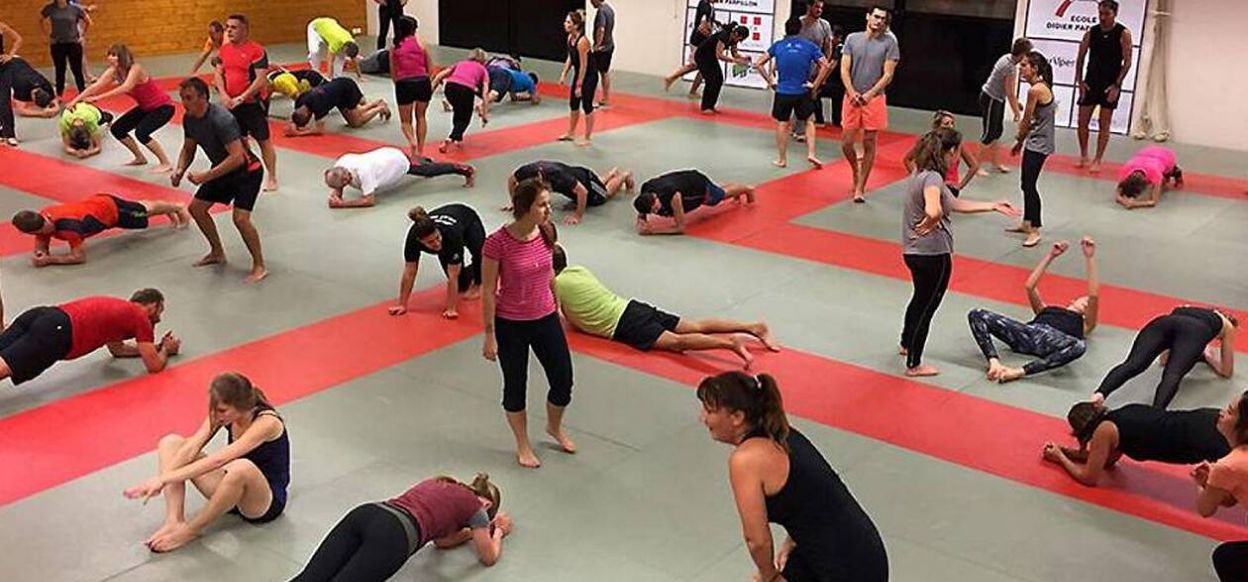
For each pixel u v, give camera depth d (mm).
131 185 10594
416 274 7898
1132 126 14195
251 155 8070
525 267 5242
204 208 8172
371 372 6676
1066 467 5648
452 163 11094
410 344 7109
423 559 4742
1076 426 5684
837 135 13766
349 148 12336
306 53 18672
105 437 5785
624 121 14227
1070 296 8281
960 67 15398
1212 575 4797
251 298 7832
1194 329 6422
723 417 3469
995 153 12039
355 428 5953
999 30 14922
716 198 9820
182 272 8312
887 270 8766
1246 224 10367
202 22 18547
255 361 6781
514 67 15320
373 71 16719
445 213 7562
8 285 7914
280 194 10469
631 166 11859
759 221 9984
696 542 4949
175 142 12391
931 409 6359
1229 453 4719
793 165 12141
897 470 5668
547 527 5039
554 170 9641
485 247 5258
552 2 18734
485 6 19516
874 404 6406
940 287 6562
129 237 9078
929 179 6391
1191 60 13695
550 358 5473
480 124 13680
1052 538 5070
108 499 5191
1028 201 9500
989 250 9328
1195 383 6770
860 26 16047
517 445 5746
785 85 11742
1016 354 7098
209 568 4652
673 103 15547
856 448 5887
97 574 4598
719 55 14766
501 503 5230
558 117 14312
